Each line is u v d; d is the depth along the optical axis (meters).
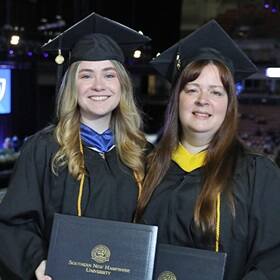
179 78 1.78
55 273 1.61
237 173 1.74
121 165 1.93
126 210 1.86
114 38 2.08
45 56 6.62
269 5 4.61
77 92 1.87
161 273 1.62
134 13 4.93
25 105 7.48
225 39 1.89
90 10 4.72
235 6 4.74
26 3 6.43
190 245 1.73
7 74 6.82
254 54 4.70
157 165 1.85
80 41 1.97
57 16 6.25
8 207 1.82
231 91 1.74
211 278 1.57
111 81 1.89
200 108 1.70
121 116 1.99
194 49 1.93
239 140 1.84
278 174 1.76
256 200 1.71
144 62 4.72
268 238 1.69
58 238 1.64
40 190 1.86
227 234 1.69
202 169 1.79
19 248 1.79
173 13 4.89
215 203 1.70
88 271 1.61
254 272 1.67
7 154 6.39
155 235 1.60
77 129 1.90
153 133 4.28
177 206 1.76
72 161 1.83
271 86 4.94
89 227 1.63
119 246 1.61
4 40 6.39
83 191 1.82
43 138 1.90
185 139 1.84
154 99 5.23
